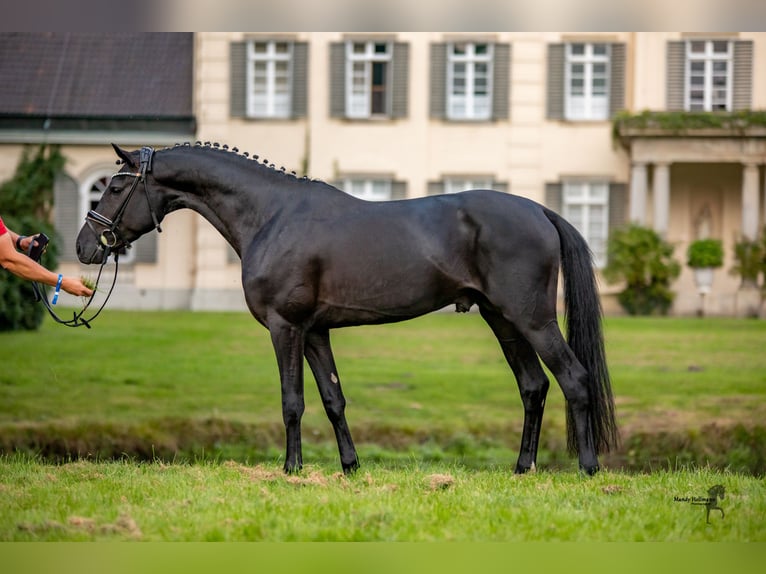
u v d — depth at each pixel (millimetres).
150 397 17766
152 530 6359
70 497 7250
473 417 16625
